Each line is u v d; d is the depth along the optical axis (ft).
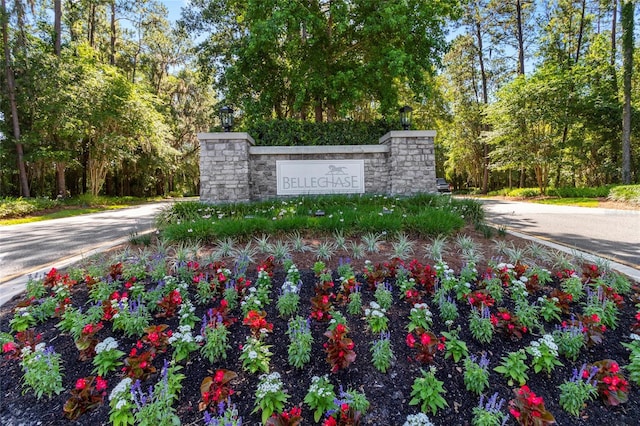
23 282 13.88
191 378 7.87
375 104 62.08
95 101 58.59
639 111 53.72
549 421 6.11
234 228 17.51
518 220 29.27
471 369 7.45
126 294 10.61
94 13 72.84
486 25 74.43
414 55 40.27
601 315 9.74
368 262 12.84
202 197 29.27
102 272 13.11
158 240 18.71
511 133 57.62
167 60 88.17
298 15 35.22
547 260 14.74
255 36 35.88
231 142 29.45
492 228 21.44
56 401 7.36
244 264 13.12
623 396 7.07
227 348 8.58
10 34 53.47
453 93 81.71
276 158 31.17
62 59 55.67
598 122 55.42
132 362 7.43
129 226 31.53
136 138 70.38
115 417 6.42
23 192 53.78
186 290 11.21
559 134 56.49
